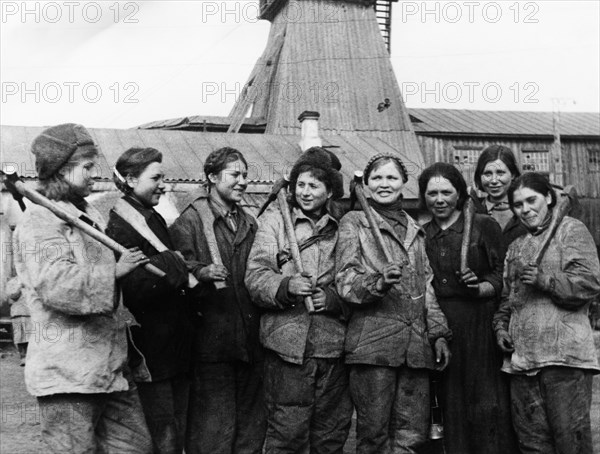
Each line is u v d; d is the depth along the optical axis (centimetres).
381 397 398
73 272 323
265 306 399
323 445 411
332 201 450
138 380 369
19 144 1299
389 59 2255
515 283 417
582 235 405
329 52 2198
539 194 414
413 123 2406
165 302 386
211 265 384
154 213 403
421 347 406
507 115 2578
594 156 2427
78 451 327
